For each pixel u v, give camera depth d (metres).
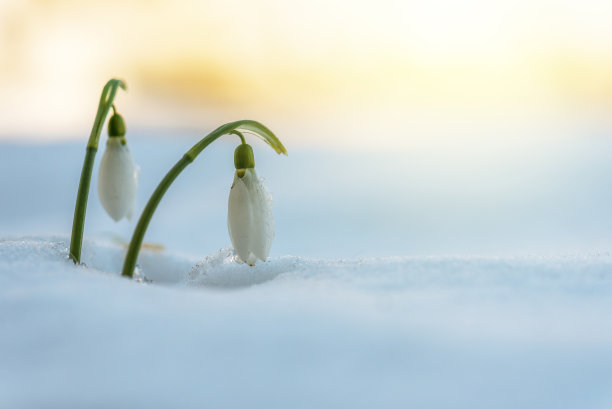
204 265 0.34
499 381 0.24
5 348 0.26
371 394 0.24
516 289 0.28
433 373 0.25
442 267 0.30
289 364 0.25
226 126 0.33
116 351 0.25
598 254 0.31
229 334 0.26
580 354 0.25
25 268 0.30
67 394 0.24
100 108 0.34
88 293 0.28
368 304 0.27
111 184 0.34
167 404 0.23
